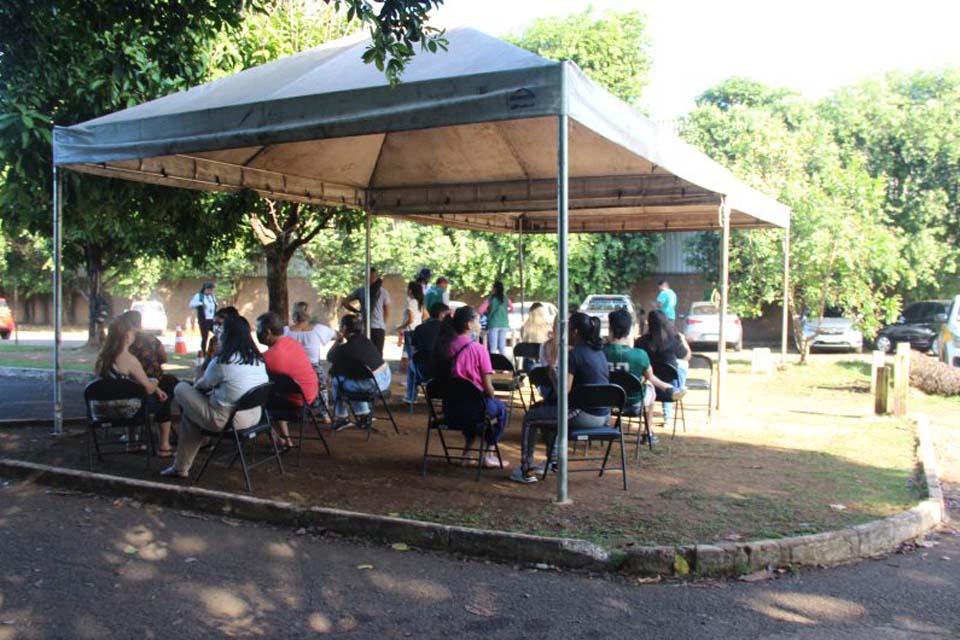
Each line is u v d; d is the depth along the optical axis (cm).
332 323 3316
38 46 820
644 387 823
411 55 600
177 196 1094
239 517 604
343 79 702
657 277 2966
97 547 534
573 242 2791
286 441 812
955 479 768
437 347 719
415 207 1209
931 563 532
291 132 667
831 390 1434
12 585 467
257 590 469
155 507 629
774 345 2802
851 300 1795
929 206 2438
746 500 638
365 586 477
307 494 645
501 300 1366
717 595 471
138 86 988
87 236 1647
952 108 2503
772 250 1847
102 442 851
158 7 809
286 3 1361
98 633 410
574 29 2822
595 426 680
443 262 2886
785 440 919
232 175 984
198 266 1409
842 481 711
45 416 1080
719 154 2520
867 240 1750
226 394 659
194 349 2583
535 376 774
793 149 1895
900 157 2544
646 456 816
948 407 1273
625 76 2877
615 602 459
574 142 984
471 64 642
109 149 777
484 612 444
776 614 445
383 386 921
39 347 2441
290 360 768
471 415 694
